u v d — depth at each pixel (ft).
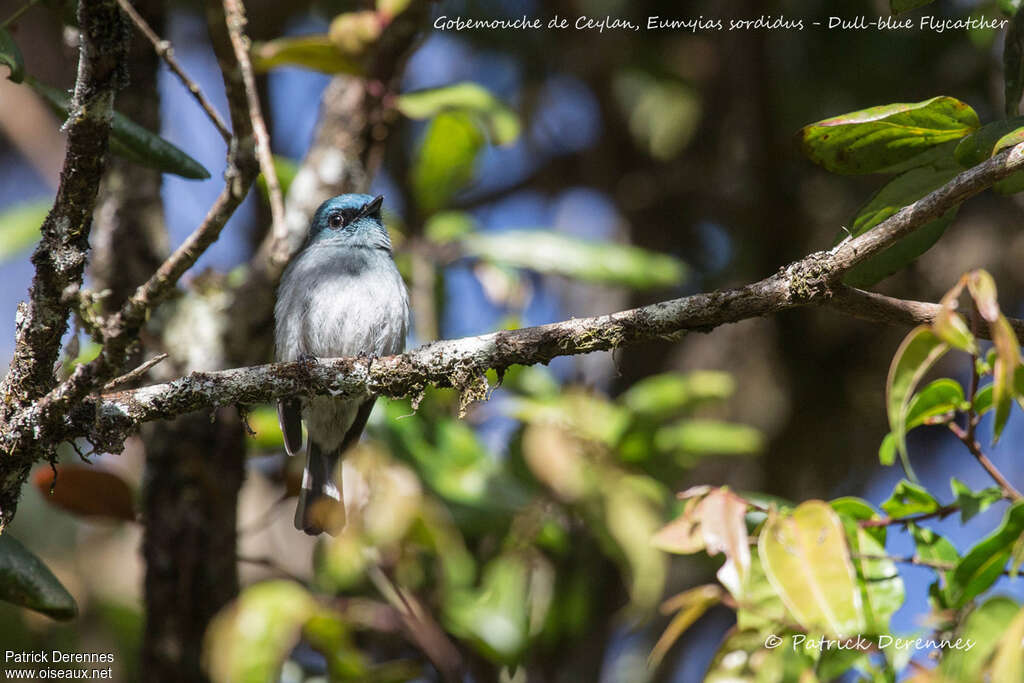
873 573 22.75
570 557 35.58
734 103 47.24
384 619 30.55
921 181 21.48
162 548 31.14
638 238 47.78
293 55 33.14
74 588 41.73
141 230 33.58
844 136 21.04
